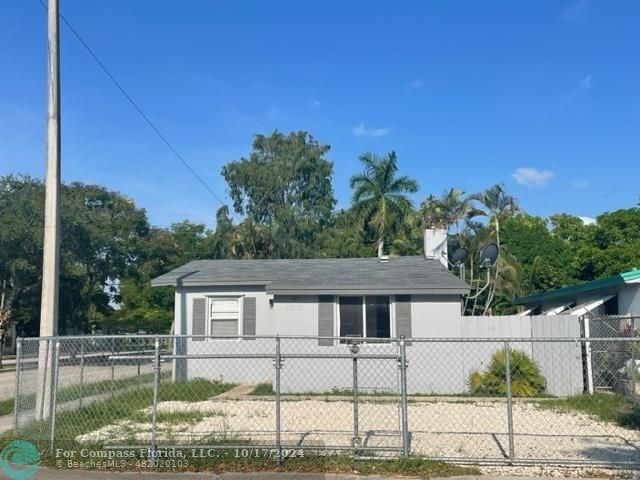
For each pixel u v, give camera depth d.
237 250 47.78
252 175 51.25
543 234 39.75
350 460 8.33
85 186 40.44
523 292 36.66
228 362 18.88
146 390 14.63
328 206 52.91
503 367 15.72
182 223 55.59
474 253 35.09
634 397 12.05
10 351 46.22
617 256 36.03
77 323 36.19
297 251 48.34
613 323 15.91
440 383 16.84
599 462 8.11
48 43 12.02
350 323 17.58
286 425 11.23
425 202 38.88
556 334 16.16
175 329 19.56
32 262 29.23
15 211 28.78
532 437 10.21
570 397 14.64
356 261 21.22
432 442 9.73
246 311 19.27
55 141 11.91
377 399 14.81
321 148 53.34
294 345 17.50
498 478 7.71
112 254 35.38
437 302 17.23
